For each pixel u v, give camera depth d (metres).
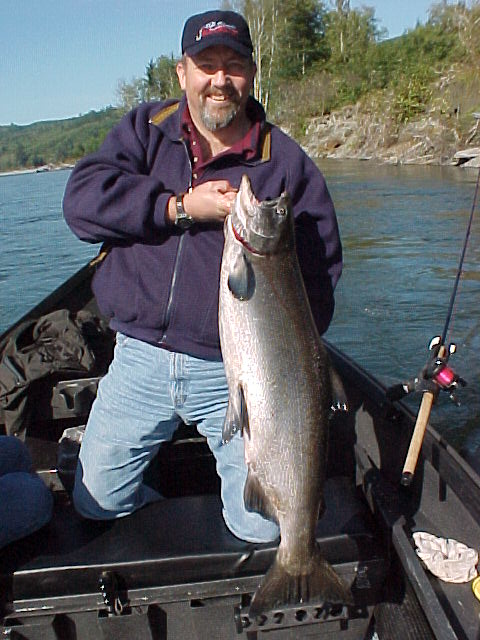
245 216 1.35
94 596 1.50
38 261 9.82
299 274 1.42
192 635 1.56
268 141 1.63
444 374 1.68
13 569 1.51
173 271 1.58
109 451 1.65
